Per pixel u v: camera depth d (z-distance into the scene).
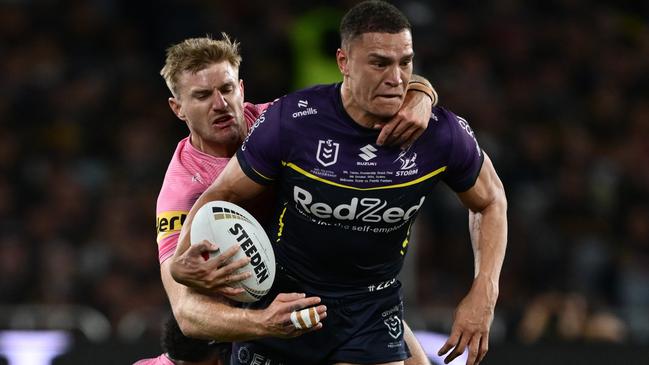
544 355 27.19
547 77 46.62
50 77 43.66
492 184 17.33
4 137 41.59
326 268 17.12
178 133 43.22
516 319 31.73
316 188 16.33
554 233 39.94
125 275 36.88
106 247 37.41
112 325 35.31
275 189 17.20
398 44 15.56
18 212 39.03
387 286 17.67
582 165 42.66
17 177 40.31
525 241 39.44
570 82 46.88
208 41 18.30
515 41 47.22
